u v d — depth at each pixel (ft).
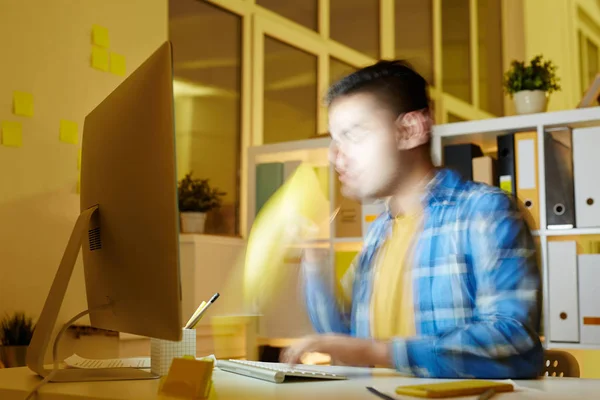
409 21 15.85
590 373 10.12
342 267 10.21
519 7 16.24
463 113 16.78
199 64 11.30
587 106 8.80
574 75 16.28
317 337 3.84
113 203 3.73
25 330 7.23
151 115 3.33
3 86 7.89
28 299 8.03
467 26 17.15
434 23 16.33
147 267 3.33
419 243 4.82
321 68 13.47
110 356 8.49
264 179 10.66
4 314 7.77
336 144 5.31
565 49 15.94
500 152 8.93
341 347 3.76
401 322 5.14
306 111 13.28
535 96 9.16
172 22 10.73
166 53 3.27
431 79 16.10
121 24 9.36
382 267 5.41
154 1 9.93
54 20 8.46
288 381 3.48
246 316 10.47
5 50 7.91
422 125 5.06
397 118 5.01
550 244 8.56
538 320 3.91
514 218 4.23
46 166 8.31
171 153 3.16
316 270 5.83
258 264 10.57
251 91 12.09
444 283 4.53
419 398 2.76
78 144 8.71
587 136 8.50
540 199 8.65
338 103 5.14
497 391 2.97
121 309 3.71
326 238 10.23
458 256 4.44
